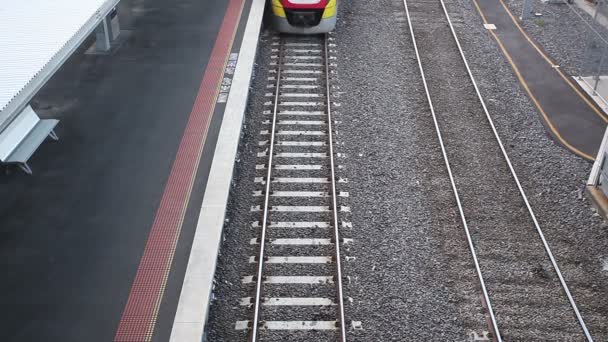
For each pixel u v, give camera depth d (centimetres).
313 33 1844
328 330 945
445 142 1405
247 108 1507
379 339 930
